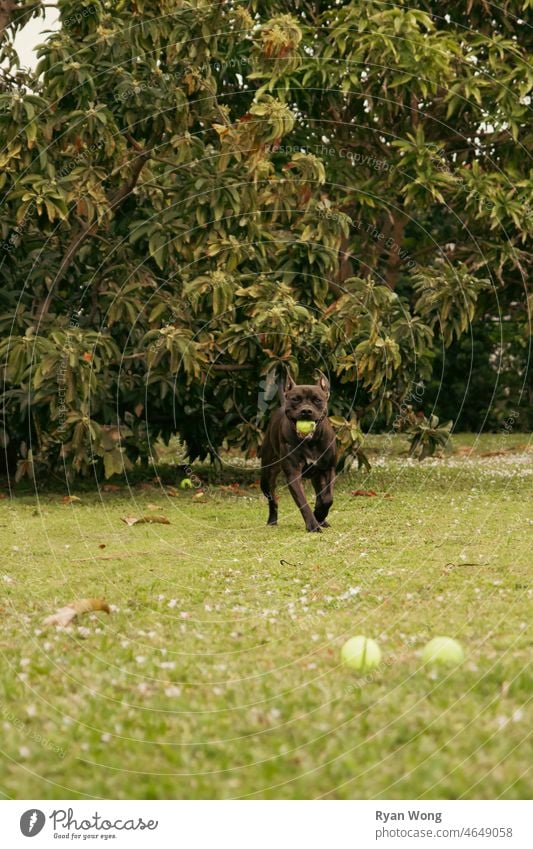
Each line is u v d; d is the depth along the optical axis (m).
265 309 10.59
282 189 11.32
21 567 6.35
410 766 2.80
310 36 12.87
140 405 10.95
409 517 8.52
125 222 11.16
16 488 11.45
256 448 11.52
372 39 11.58
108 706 3.37
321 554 6.71
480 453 15.83
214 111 11.01
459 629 4.24
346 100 13.13
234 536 7.86
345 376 10.93
